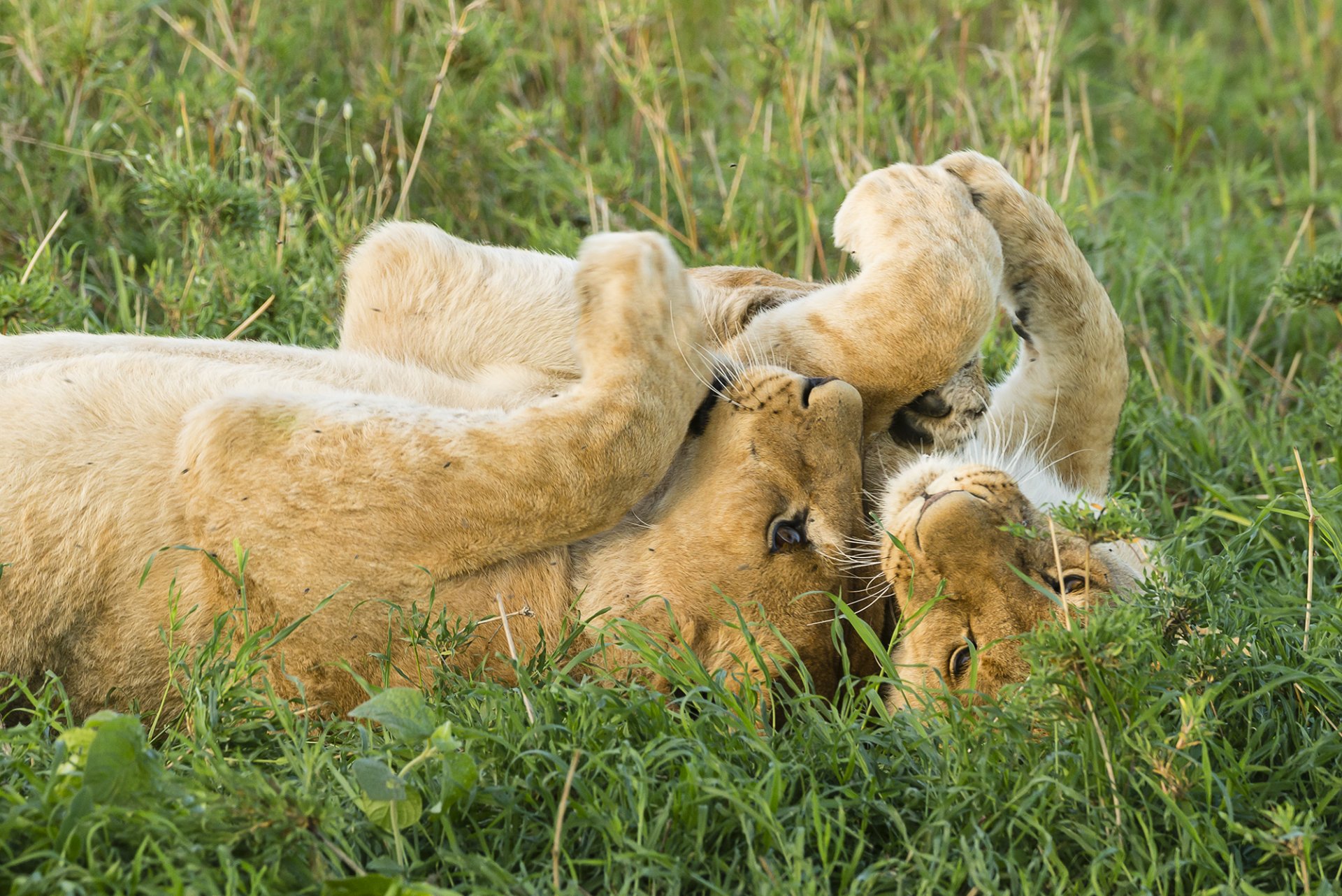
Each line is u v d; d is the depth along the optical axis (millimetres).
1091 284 9906
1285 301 11000
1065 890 6473
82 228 12594
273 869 5906
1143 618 7203
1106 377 9945
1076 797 6684
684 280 8383
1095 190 15016
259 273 11117
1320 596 9258
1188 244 14312
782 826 6578
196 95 12750
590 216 13398
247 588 7742
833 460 8500
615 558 8406
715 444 8547
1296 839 6293
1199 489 11398
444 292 9008
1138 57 17844
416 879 6227
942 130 14750
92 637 7816
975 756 7168
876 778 7109
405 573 7809
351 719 7910
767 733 7434
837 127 14625
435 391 8703
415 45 14852
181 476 7719
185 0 15203
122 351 8469
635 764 6867
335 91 14766
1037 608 7973
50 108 12867
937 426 9352
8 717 7738
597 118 15742
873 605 8586
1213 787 7039
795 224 13859
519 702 7453
